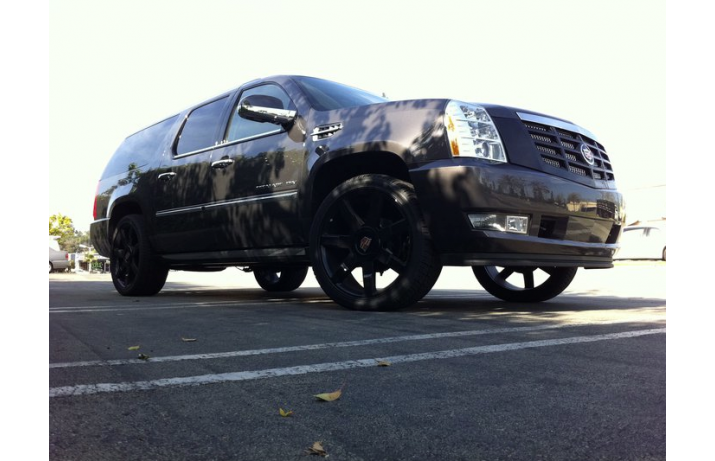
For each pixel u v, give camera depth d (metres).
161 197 5.05
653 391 1.57
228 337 2.56
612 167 3.89
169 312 3.71
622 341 2.36
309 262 4.14
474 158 3.13
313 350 2.21
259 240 4.12
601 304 4.18
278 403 1.49
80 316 3.46
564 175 3.41
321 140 3.72
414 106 3.39
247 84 4.65
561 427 1.28
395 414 1.39
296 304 4.29
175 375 1.80
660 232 13.76
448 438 1.22
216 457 1.12
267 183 4.01
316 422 1.33
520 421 1.33
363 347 2.26
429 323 2.95
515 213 3.16
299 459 1.11
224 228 4.38
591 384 1.66
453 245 3.16
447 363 1.95
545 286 4.43
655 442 1.18
